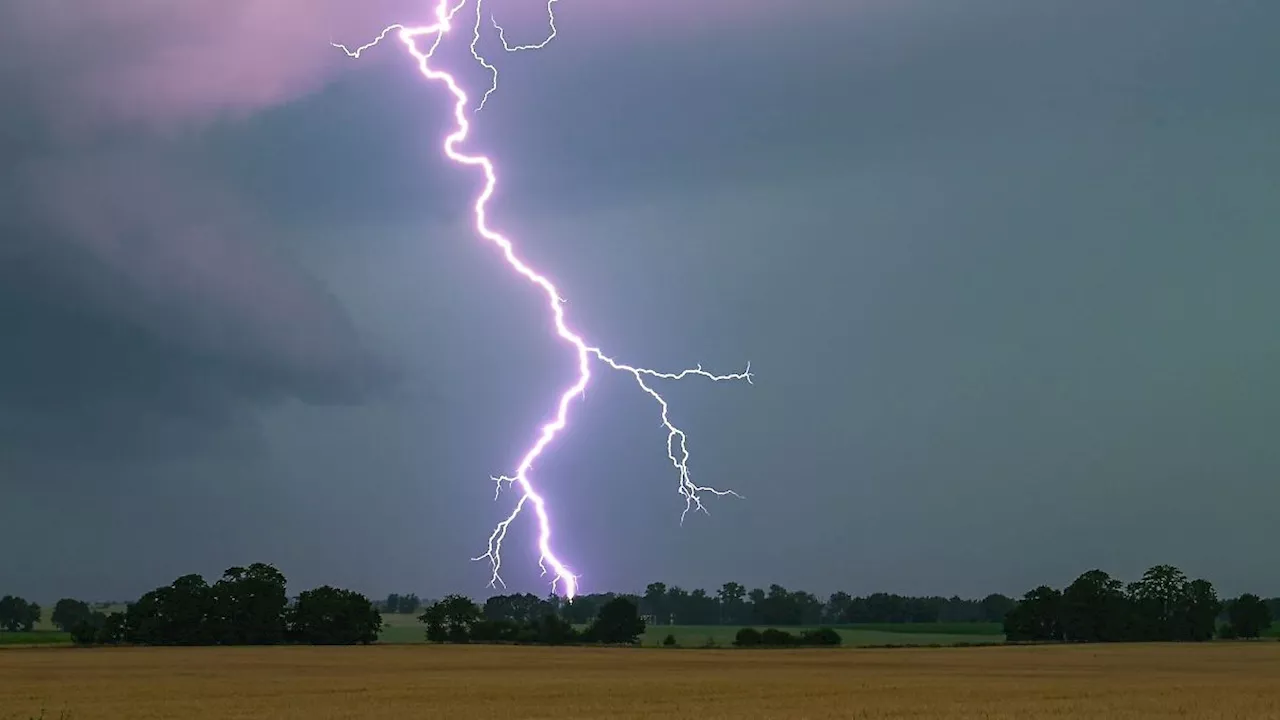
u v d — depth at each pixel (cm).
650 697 4684
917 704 4312
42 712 4084
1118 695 4716
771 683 5503
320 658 8106
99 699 4656
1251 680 5722
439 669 6812
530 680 5762
